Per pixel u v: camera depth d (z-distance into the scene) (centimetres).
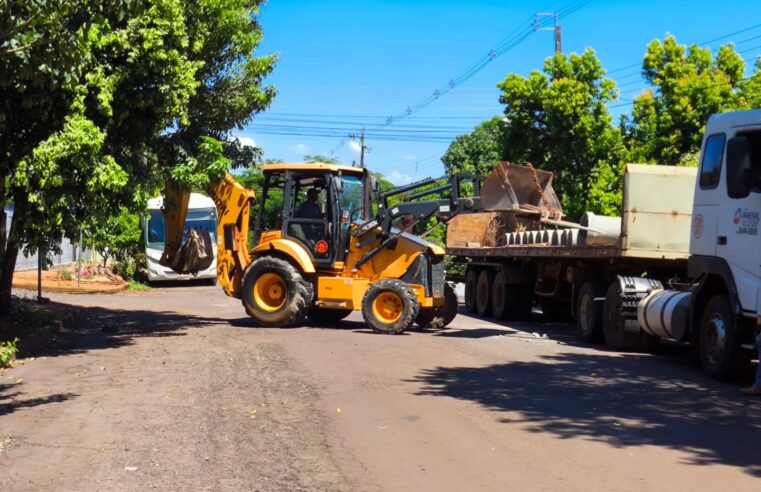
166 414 798
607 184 2348
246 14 1617
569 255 1509
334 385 959
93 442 691
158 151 1449
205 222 3291
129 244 3297
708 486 573
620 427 754
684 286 1312
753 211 1004
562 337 1608
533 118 2539
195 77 1533
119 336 1459
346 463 629
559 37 2878
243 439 702
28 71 938
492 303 2080
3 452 659
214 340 1397
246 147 1712
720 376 1050
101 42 1141
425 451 664
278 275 1614
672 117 2295
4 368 1075
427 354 1238
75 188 1152
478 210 1722
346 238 1639
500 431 733
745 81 2381
